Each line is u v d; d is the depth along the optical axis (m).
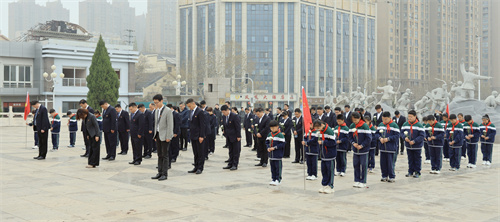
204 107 18.38
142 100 85.56
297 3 89.19
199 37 94.06
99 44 45.72
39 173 12.57
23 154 17.34
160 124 11.62
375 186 11.12
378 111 18.27
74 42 48.66
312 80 93.19
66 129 35.50
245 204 8.77
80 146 20.88
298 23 89.19
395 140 11.73
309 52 92.44
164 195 9.59
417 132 12.73
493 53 133.62
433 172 13.64
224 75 73.12
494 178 12.71
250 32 89.56
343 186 11.03
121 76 52.41
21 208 8.23
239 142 13.77
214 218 7.61
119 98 51.97
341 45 99.94
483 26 135.12
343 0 100.31
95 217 7.61
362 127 10.80
